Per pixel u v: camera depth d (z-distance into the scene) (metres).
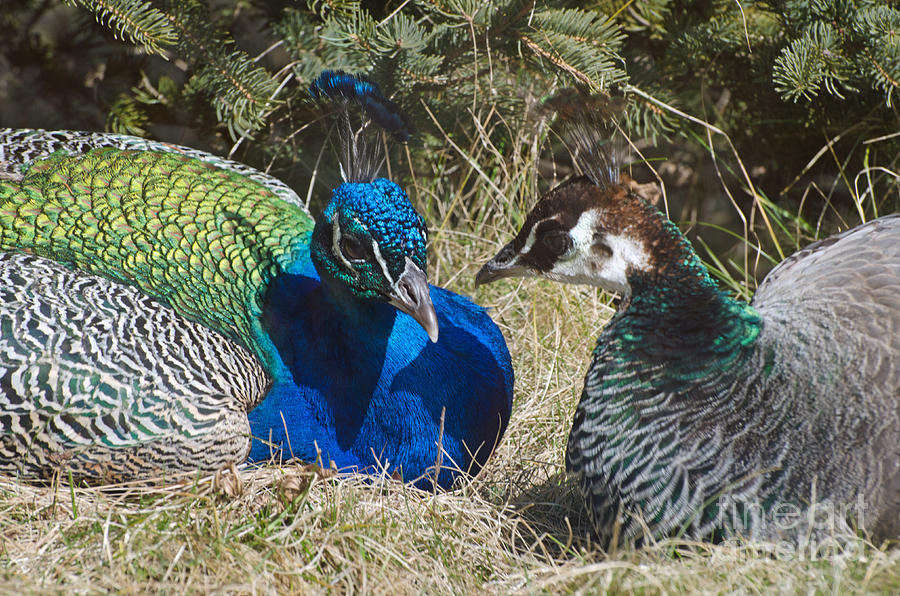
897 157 7.54
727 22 7.04
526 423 6.22
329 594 4.42
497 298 7.34
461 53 6.59
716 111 7.98
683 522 4.40
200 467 4.93
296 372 5.18
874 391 4.31
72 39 7.66
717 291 4.54
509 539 5.08
